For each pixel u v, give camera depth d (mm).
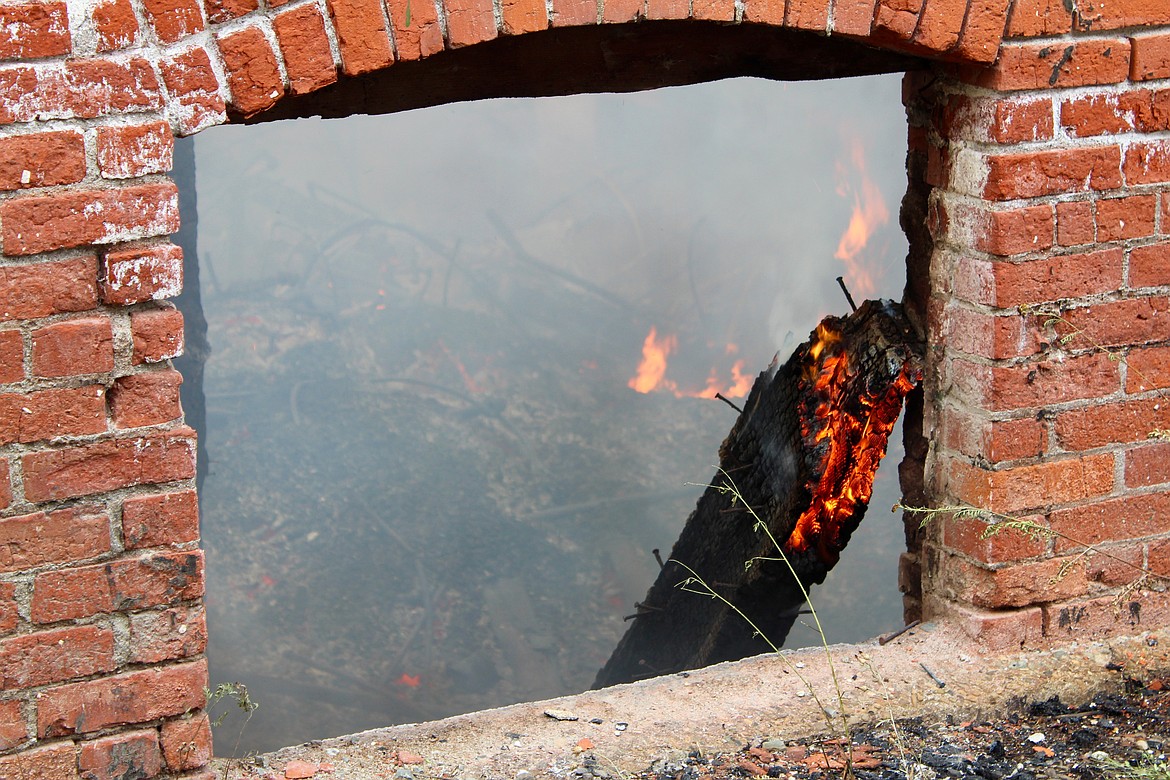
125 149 2420
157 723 2631
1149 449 3326
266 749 7074
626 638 5453
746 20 2834
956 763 2834
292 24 2523
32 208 2359
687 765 2873
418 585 9484
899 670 3275
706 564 4660
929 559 3535
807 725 3045
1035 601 3320
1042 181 3102
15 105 2322
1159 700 3158
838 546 3992
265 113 3062
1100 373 3246
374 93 3139
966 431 3318
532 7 2684
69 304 2430
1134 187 3172
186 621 2611
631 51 3230
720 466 4648
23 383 2414
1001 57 3018
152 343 2492
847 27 2902
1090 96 3098
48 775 2545
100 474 2500
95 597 2529
